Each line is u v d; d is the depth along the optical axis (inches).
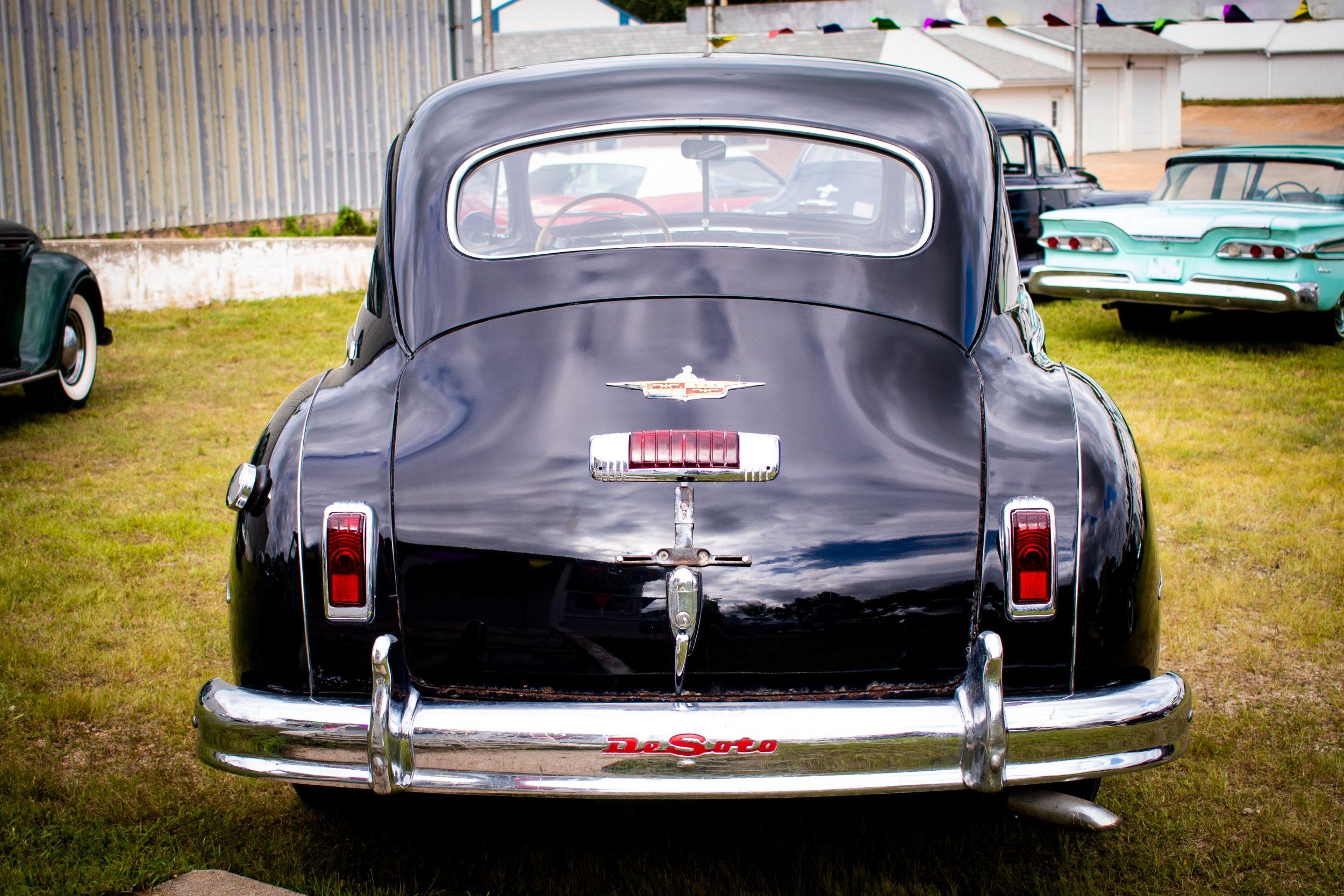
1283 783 111.7
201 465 224.2
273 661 86.4
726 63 113.1
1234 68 1766.7
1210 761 115.8
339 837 104.7
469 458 86.7
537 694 84.7
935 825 106.2
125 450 234.5
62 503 198.7
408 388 93.0
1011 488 84.4
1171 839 102.9
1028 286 348.5
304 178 573.3
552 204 126.0
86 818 105.8
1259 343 339.6
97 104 487.5
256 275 439.2
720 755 78.9
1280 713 125.4
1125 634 85.0
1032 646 83.7
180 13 511.5
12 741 120.3
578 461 85.5
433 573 84.1
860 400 88.8
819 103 107.0
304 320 391.5
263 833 105.1
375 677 80.6
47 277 251.0
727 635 82.7
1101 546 84.2
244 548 87.9
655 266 98.3
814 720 78.9
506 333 94.7
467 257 100.6
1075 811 82.1
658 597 82.7
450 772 80.5
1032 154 435.5
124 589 161.2
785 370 90.2
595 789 79.4
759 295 95.9
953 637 83.4
